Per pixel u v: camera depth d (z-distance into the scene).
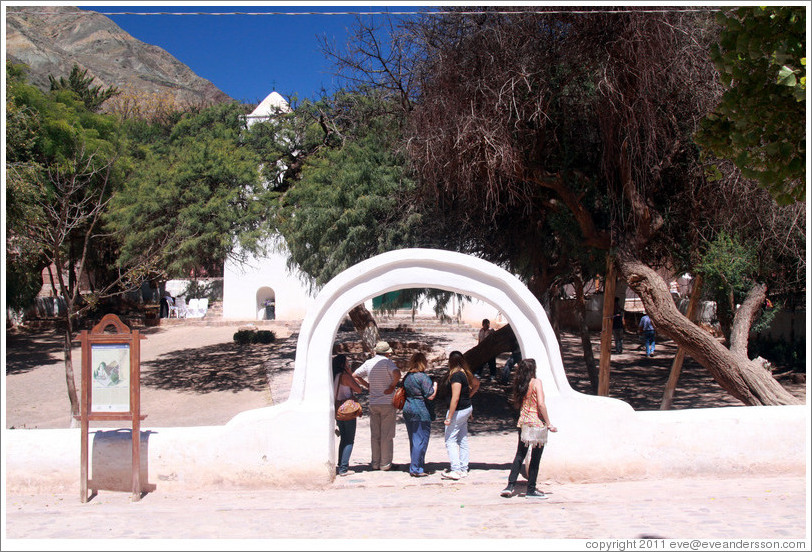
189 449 7.08
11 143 15.84
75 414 10.78
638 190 11.00
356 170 14.92
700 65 10.30
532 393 6.77
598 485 7.16
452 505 6.40
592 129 11.52
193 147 19.38
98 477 7.00
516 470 6.75
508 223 13.84
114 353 6.82
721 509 5.96
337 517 5.96
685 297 22.53
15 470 7.02
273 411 7.24
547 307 15.38
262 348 23.58
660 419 7.38
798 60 6.62
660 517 5.75
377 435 8.13
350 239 14.36
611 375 17.81
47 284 35.31
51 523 5.82
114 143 23.64
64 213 11.59
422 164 11.63
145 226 17.62
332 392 7.51
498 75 10.49
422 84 11.57
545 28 10.58
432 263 7.47
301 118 24.36
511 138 10.76
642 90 9.81
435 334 25.12
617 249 10.60
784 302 17.03
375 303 26.92
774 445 7.34
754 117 7.04
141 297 34.69
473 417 13.24
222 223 17.17
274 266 29.33
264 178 22.69
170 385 18.19
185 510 6.30
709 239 11.88
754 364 9.57
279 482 7.13
